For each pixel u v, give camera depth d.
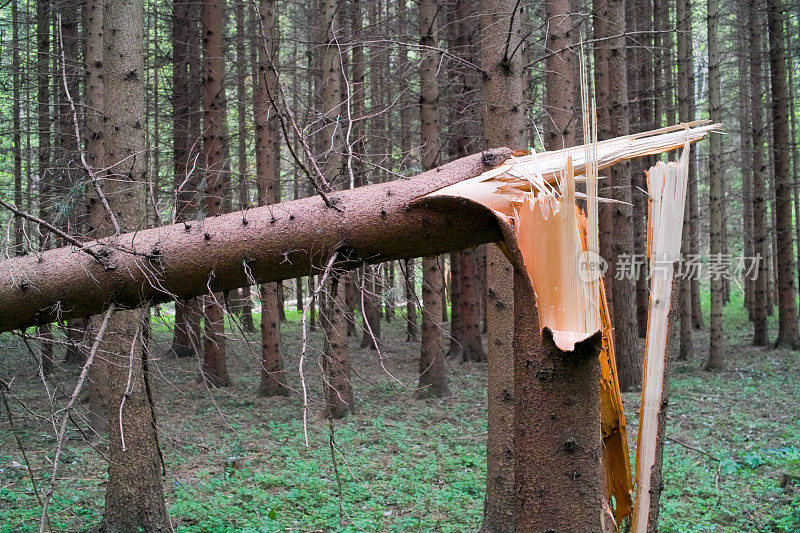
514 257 2.24
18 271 2.91
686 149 2.52
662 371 2.48
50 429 7.72
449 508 6.29
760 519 6.00
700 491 6.77
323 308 2.89
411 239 2.60
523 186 2.46
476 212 2.44
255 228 2.76
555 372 2.16
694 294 22.55
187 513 5.97
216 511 6.01
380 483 7.07
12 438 7.84
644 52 15.73
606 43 11.73
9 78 10.21
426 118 10.89
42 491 6.31
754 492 6.76
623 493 2.70
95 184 3.42
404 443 8.89
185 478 7.10
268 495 6.59
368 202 2.65
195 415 10.03
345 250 2.69
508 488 5.10
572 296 2.20
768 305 24.83
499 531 5.09
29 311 2.92
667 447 8.60
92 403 8.06
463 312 16.05
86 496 6.26
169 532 5.36
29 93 10.25
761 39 18.50
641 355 14.30
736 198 26.41
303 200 2.83
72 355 8.50
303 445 8.69
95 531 5.32
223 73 13.52
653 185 2.53
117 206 5.14
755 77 18.25
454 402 11.71
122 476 5.23
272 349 12.12
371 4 15.77
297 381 13.82
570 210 2.19
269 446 8.66
